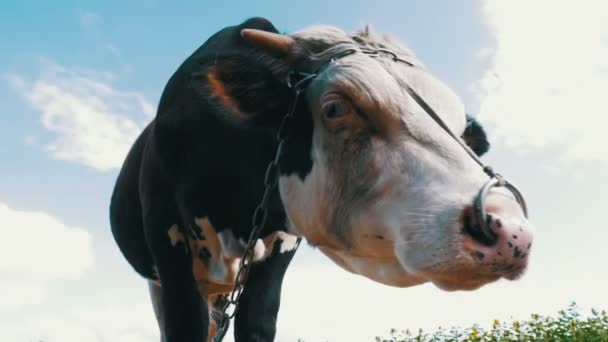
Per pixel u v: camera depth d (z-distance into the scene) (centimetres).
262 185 134
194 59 155
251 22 146
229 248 148
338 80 110
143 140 181
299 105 119
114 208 201
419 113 107
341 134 111
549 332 264
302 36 124
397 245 104
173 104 154
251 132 133
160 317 214
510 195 98
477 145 126
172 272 156
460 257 96
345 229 114
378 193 107
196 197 149
